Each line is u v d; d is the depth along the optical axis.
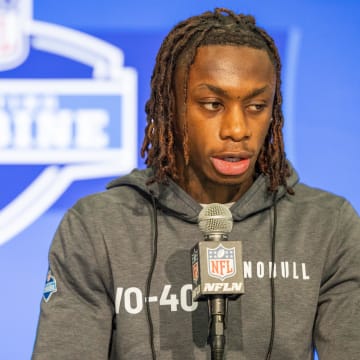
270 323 6.09
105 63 9.59
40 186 9.45
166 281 6.16
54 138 9.49
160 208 6.43
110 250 6.22
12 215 9.37
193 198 6.45
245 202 6.40
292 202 6.56
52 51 9.59
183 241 6.31
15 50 9.56
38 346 5.87
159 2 9.67
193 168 6.33
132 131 9.55
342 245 6.34
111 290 6.20
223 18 6.27
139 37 9.64
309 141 9.56
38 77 9.56
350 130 9.59
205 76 5.84
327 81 9.63
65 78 9.56
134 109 9.56
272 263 6.25
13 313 9.25
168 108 6.21
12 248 9.34
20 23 9.59
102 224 6.31
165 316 6.07
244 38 5.91
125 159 9.53
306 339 6.09
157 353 5.98
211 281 5.28
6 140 9.45
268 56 5.96
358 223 6.45
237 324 6.07
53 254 6.29
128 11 9.65
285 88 9.60
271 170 6.45
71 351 5.85
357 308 6.05
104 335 6.06
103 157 9.52
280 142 6.43
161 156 6.32
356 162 9.57
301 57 9.66
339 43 9.69
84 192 9.49
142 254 6.24
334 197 6.61
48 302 6.10
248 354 6.02
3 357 9.17
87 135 9.53
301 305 6.14
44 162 9.48
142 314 6.07
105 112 9.56
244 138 5.82
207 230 5.43
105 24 9.62
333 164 9.56
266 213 6.49
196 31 6.05
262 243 6.34
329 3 9.73
